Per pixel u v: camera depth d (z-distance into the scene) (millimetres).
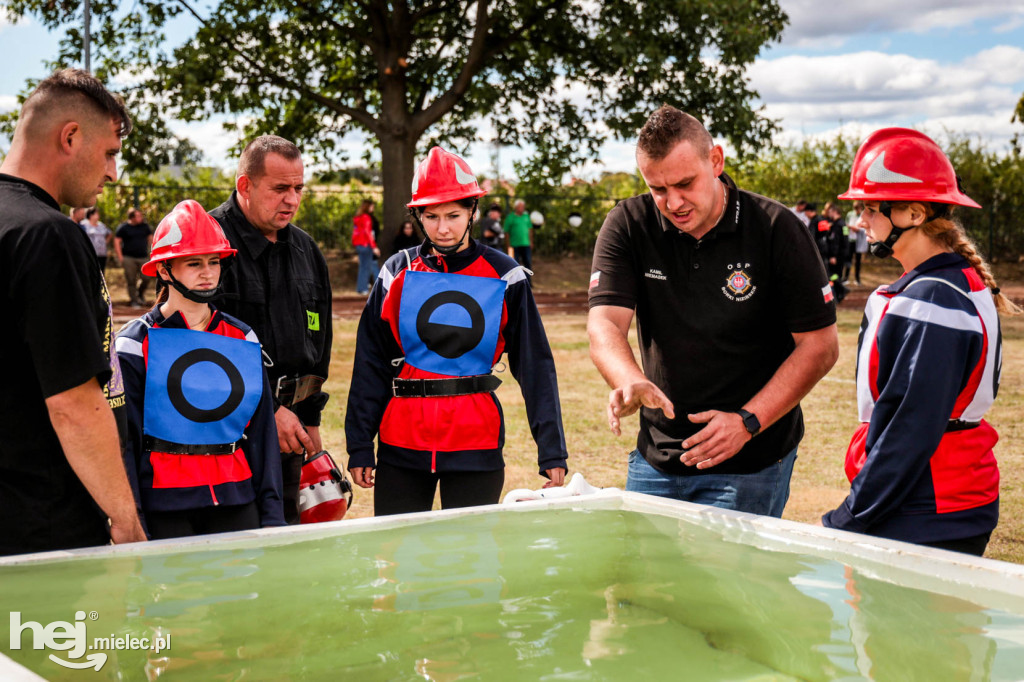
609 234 2756
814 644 1299
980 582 1520
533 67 19266
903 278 2111
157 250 2627
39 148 2012
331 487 3264
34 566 1650
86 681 1188
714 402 2689
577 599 1494
